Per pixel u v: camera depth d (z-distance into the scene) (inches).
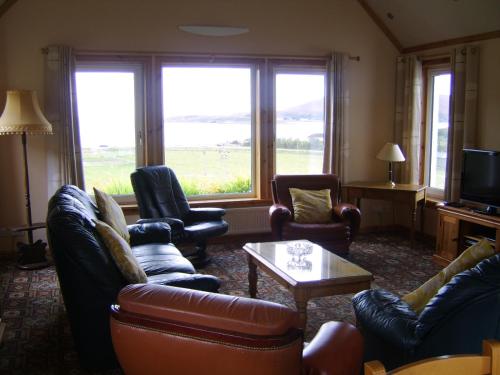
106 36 209.0
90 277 106.0
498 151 177.9
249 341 64.8
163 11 213.8
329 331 82.4
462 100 206.4
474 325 80.6
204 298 69.9
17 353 122.4
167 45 215.9
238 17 222.5
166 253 149.6
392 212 254.1
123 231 150.0
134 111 219.3
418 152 238.8
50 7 202.1
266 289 167.6
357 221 202.1
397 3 218.1
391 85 245.1
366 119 244.2
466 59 203.2
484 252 100.0
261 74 227.8
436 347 85.3
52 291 166.9
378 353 98.6
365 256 207.5
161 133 219.5
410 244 223.8
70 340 129.7
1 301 157.3
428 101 237.3
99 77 213.9
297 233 195.5
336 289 127.5
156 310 69.9
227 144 233.1
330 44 234.7
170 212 198.5
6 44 199.5
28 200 193.8
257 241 231.9
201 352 67.4
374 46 240.5
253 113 234.1
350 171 245.3
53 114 201.6
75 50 205.8
